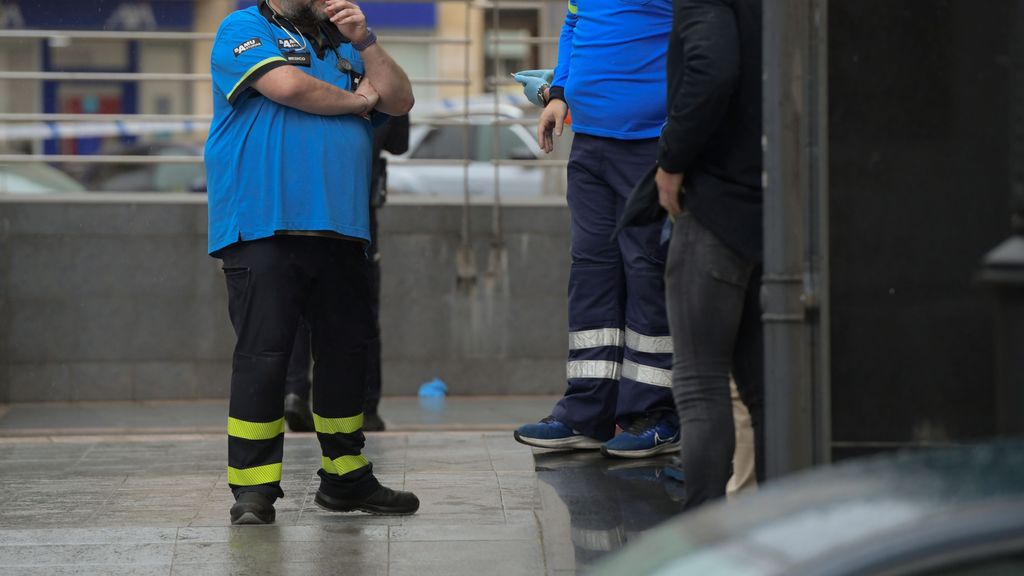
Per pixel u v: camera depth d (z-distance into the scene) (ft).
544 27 114.62
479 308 107.86
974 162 32.32
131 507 52.85
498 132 109.19
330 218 49.32
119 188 126.52
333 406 51.11
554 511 45.42
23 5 133.80
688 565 17.12
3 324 103.91
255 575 42.60
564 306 108.27
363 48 50.16
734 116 37.37
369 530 47.91
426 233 107.45
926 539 15.69
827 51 32.45
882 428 32.48
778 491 18.63
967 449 18.97
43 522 50.14
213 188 49.85
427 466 60.75
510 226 107.96
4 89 136.46
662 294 53.52
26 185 112.57
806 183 32.24
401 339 107.45
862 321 32.55
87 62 138.00
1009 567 15.60
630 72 52.08
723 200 37.40
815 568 15.78
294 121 49.42
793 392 32.24
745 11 37.27
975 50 32.32
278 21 50.14
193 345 105.19
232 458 49.55
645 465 52.75
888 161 32.40
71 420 95.04
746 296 38.91
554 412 56.03
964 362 32.35
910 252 32.40
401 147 78.28
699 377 37.86
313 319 51.42
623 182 52.95
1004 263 32.04
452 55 143.13
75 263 104.37
